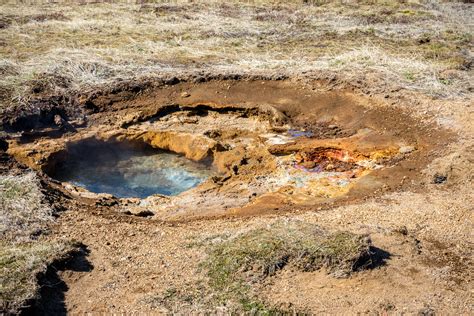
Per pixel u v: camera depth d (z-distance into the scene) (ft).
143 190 30.63
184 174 32.27
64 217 23.13
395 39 48.08
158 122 36.24
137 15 54.49
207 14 55.26
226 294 17.94
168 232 22.41
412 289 18.51
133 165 33.24
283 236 20.10
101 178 31.71
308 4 60.23
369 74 39.45
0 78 37.58
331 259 18.97
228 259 19.25
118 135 34.40
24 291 17.38
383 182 27.40
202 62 42.57
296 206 25.55
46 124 34.32
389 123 33.86
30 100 34.91
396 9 58.39
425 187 26.32
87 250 20.75
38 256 19.25
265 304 17.47
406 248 20.62
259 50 45.34
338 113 36.27
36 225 21.94
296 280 18.54
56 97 36.01
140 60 42.22
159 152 34.76
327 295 17.95
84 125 35.17
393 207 24.35
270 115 36.55
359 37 48.62
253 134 35.14
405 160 29.40
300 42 47.62
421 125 32.83
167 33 49.19
